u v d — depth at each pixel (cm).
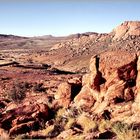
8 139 1321
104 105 1427
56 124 1417
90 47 11300
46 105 1572
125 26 11394
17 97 2283
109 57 1541
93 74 1548
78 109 1506
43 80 3469
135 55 1480
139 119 1258
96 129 1282
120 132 1178
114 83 1467
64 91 1672
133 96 1409
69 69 8244
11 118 1494
